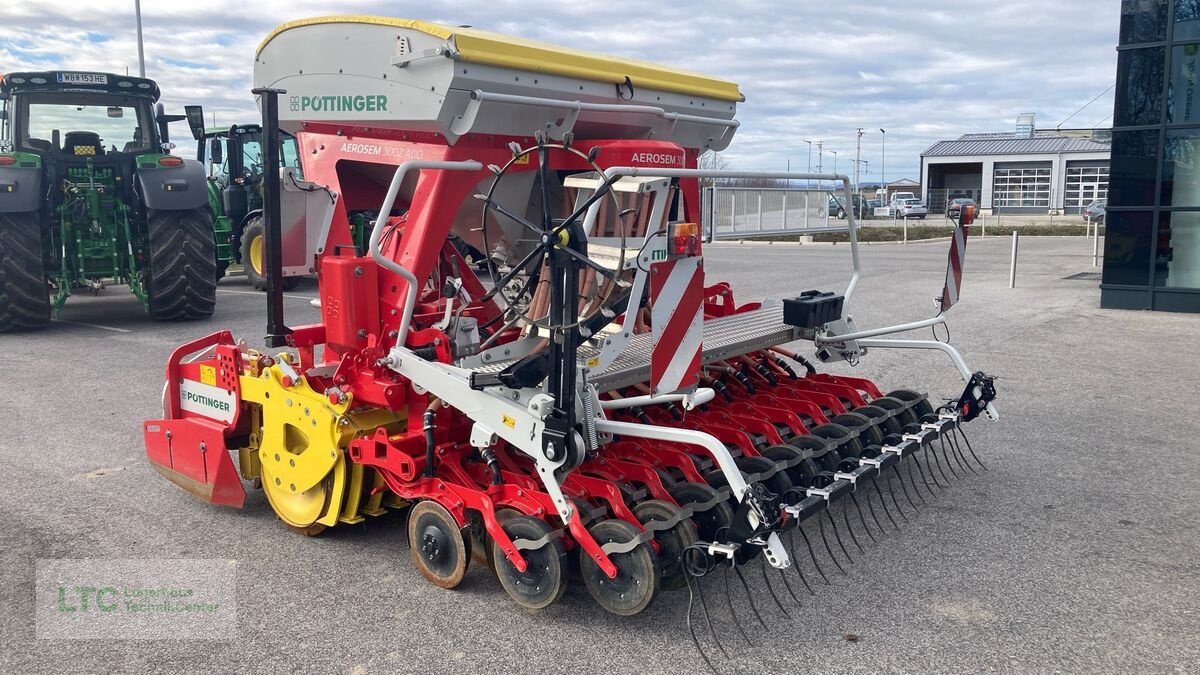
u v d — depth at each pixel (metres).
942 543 4.01
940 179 56.84
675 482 3.73
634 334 4.48
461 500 3.47
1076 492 4.65
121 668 3.04
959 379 7.20
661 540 3.28
